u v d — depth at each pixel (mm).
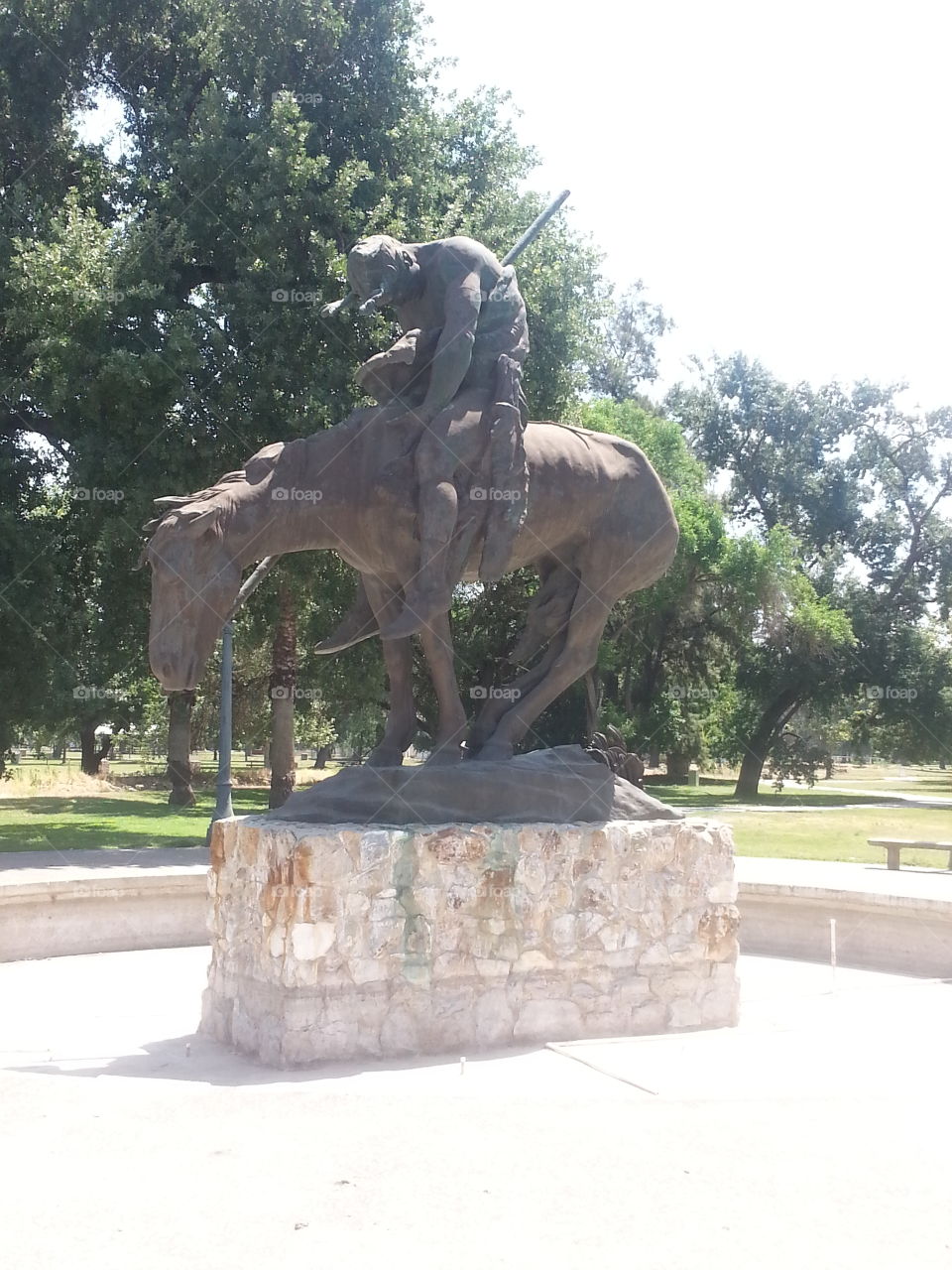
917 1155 3904
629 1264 3080
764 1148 3965
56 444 16250
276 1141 4012
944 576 42094
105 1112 4301
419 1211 3420
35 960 9078
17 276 14336
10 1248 3156
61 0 16609
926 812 27984
